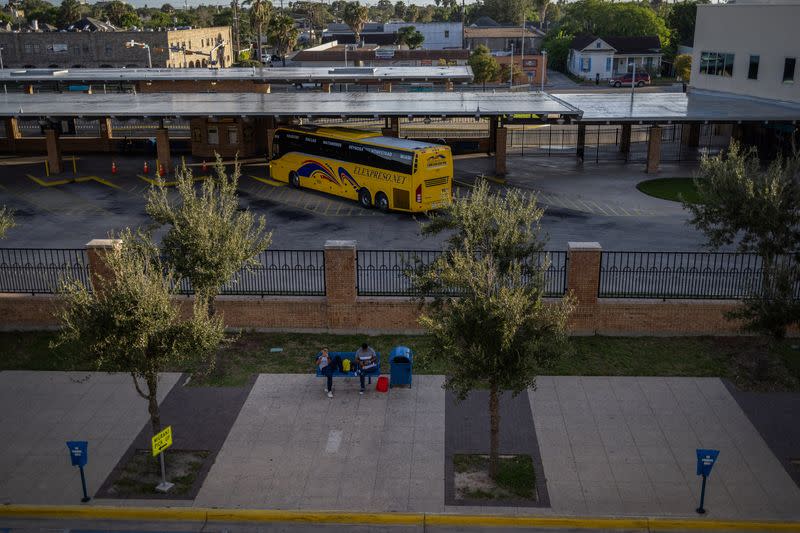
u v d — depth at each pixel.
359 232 33.00
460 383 14.30
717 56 56.34
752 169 21.41
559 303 19.58
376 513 14.05
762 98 51.28
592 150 54.44
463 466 15.59
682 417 17.44
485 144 53.72
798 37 46.88
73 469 15.55
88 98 52.38
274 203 38.59
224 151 52.12
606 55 103.62
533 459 15.79
